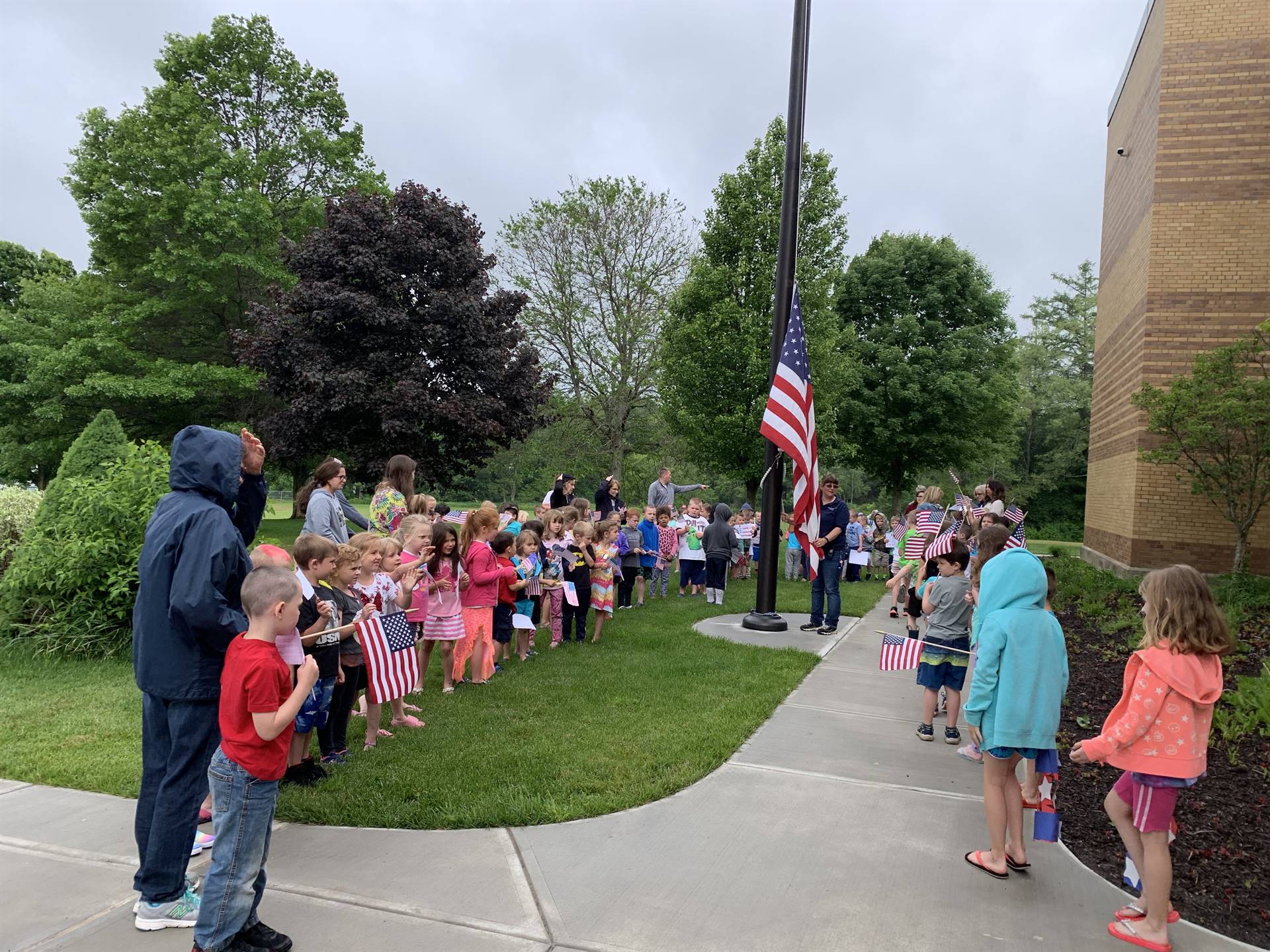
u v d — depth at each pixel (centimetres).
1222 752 504
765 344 1838
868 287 3256
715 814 420
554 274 2670
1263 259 1304
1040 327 5747
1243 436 1130
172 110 2422
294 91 2673
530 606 770
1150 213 1375
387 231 1902
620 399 2670
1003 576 366
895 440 3180
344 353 1906
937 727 597
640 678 702
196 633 287
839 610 1019
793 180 924
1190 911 333
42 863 353
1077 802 453
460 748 509
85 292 2777
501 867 355
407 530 600
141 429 2650
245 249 2512
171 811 296
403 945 292
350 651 480
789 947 298
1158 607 310
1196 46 1338
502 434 2100
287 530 2280
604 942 297
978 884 353
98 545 758
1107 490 1722
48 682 669
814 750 531
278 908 317
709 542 1199
